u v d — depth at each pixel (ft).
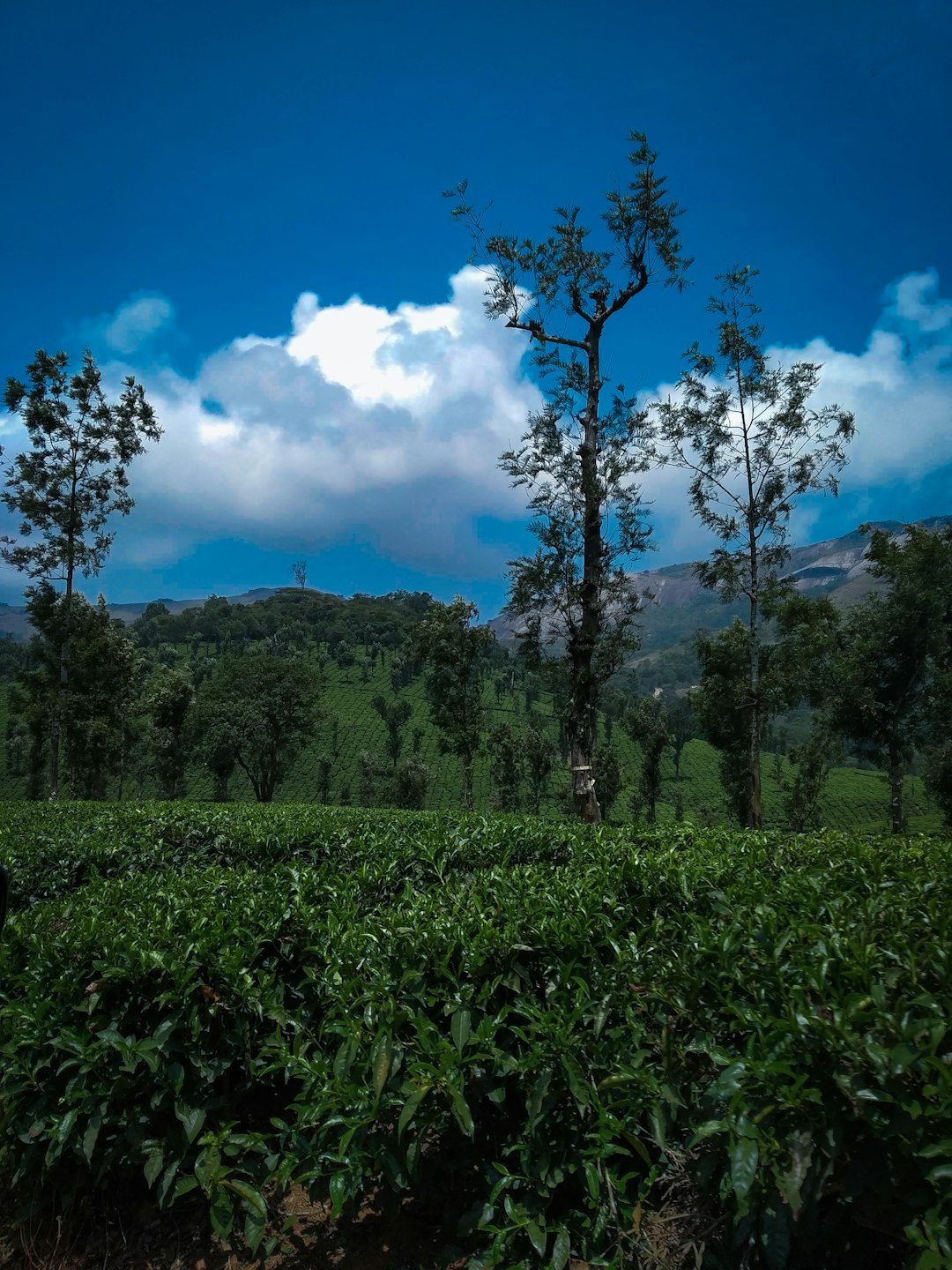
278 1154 10.37
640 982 9.30
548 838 22.40
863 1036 7.02
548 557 55.52
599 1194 8.33
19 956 11.96
